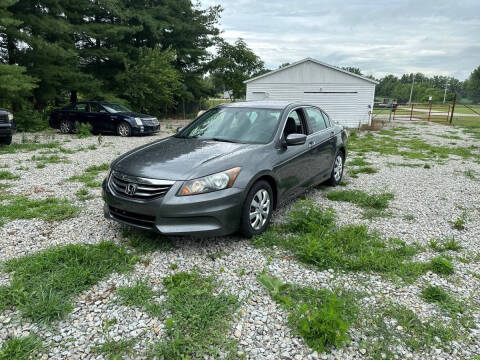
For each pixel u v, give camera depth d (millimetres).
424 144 12852
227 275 3236
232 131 4699
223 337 2436
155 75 21938
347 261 3461
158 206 3449
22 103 16578
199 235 3500
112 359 2219
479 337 2486
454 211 5238
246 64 32938
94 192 5797
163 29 25078
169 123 23016
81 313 2666
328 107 21844
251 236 3957
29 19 16359
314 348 2338
